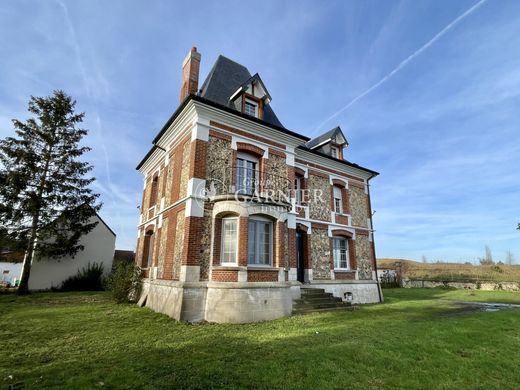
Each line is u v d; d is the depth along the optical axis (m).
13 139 16.77
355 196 15.59
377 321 8.01
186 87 11.52
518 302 13.41
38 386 3.72
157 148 13.24
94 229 22.42
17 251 16.91
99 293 17.17
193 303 8.20
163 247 10.88
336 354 4.91
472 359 4.79
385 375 4.09
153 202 14.10
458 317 8.77
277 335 6.36
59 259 19.38
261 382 3.84
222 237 9.18
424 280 24.70
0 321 7.97
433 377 4.07
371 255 15.22
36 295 15.70
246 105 11.27
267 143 11.18
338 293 12.98
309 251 12.65
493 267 29.39
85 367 4.41
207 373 4.12
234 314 8.03
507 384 3.90
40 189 17.08
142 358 4.82
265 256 9.52
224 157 9.92
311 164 13.95
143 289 12.02
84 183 18.75
